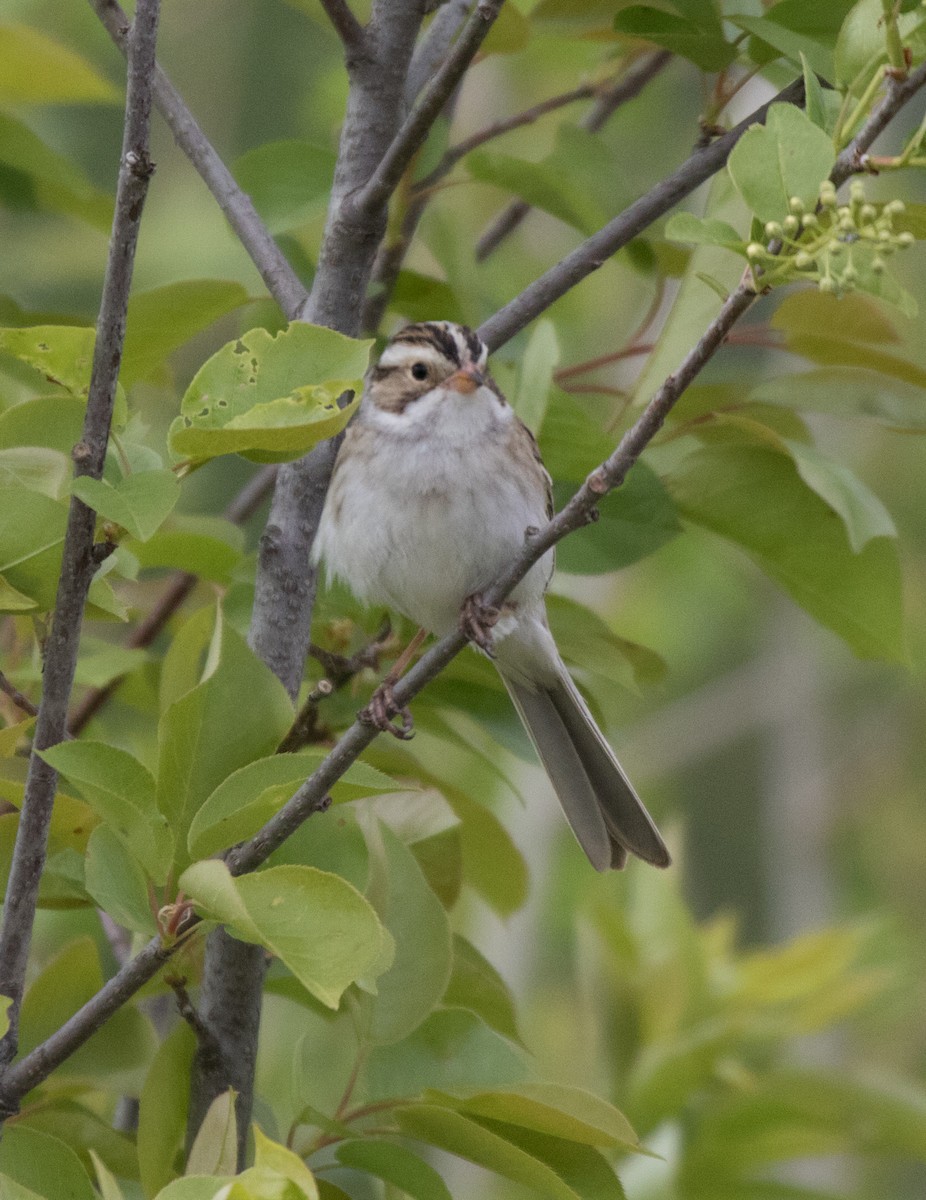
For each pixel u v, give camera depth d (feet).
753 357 53.21
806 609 35.55
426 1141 25.35
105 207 39.24
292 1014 49.96
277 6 64.75
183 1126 26.11
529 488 33.32
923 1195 62.44
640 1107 36.65
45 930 43.50
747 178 20.40
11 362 34.71
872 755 73.36
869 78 22.57
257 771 21.86
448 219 36.06
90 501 20.79
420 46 33.88
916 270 66.64
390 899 26.45
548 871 54.39
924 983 62.90
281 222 34.40
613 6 35.68
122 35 31.86
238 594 32.83
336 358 22.38
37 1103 27.32
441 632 33.37
